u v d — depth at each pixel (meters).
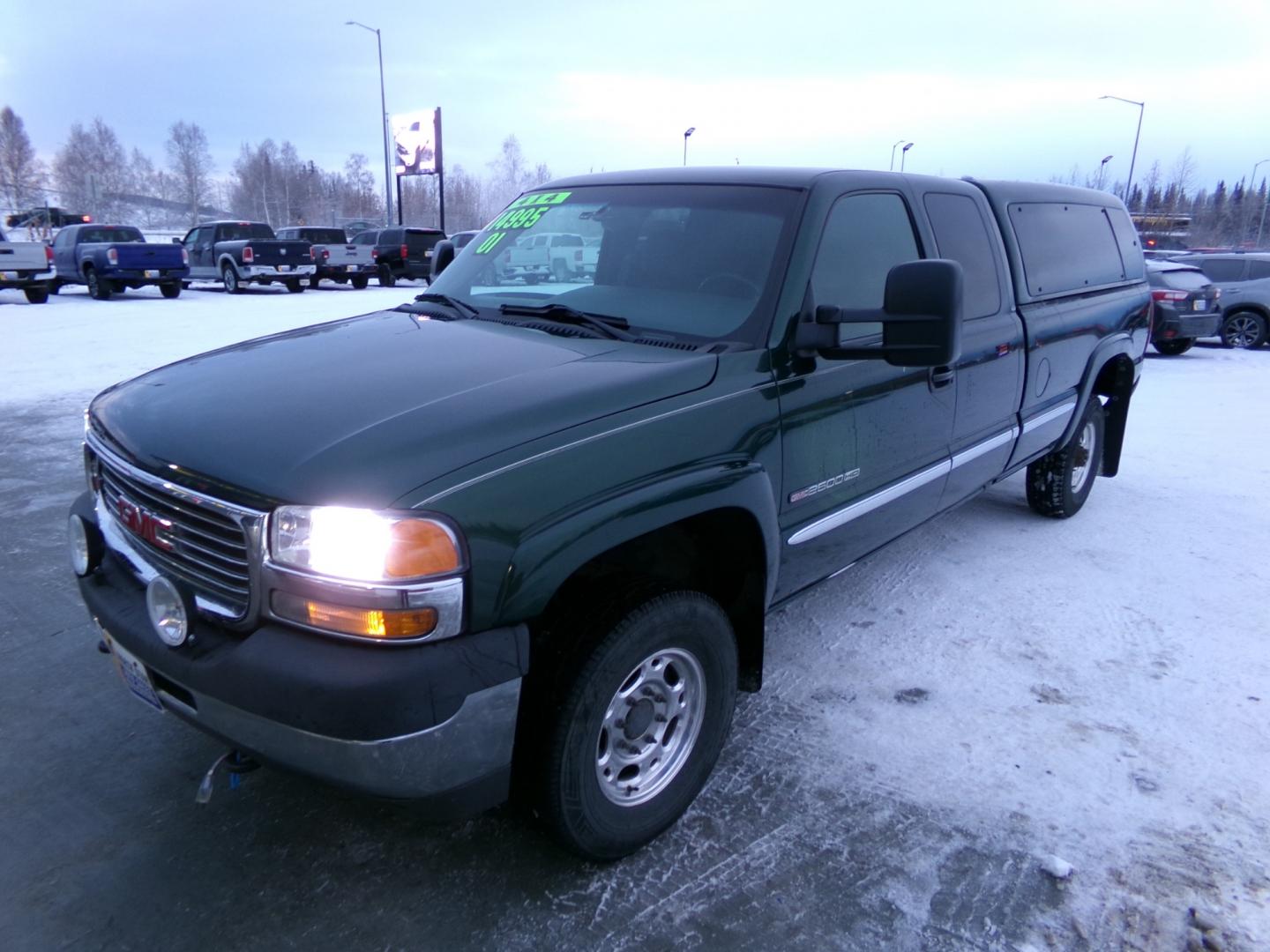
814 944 2.37
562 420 2.39
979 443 4.25
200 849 2.69
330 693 2.00
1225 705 3.54
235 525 2.16
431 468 2.13
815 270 3.14
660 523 2.45
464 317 3.43
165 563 2.41
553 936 2.38
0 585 4.48
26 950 2.31
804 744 3.25
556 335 3.12
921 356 2.77
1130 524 5.70
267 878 2.58
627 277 3.32
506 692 2.18
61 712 3.39
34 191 74.50
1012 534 5.48
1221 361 13.91
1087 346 5.25
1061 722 3.41
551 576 2.21
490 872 2.62
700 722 2.77
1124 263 5.98
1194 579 4.79
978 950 2.36
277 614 2.11
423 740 2.07
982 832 2.80
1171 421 8.94
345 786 2.10
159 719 3.36
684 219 3.39
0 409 8.67
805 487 3.08
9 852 2.66
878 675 3.75
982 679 3.73
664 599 2.50
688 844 2.74
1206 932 2.41
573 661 2.35
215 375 2.85
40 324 15.39
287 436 2.29
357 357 2.91
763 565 2.91
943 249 3.91
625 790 2.61
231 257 23.36
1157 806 2.93
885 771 3.10
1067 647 4.02
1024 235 4.68
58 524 5.39
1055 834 2.79
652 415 2.54
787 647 3.99
